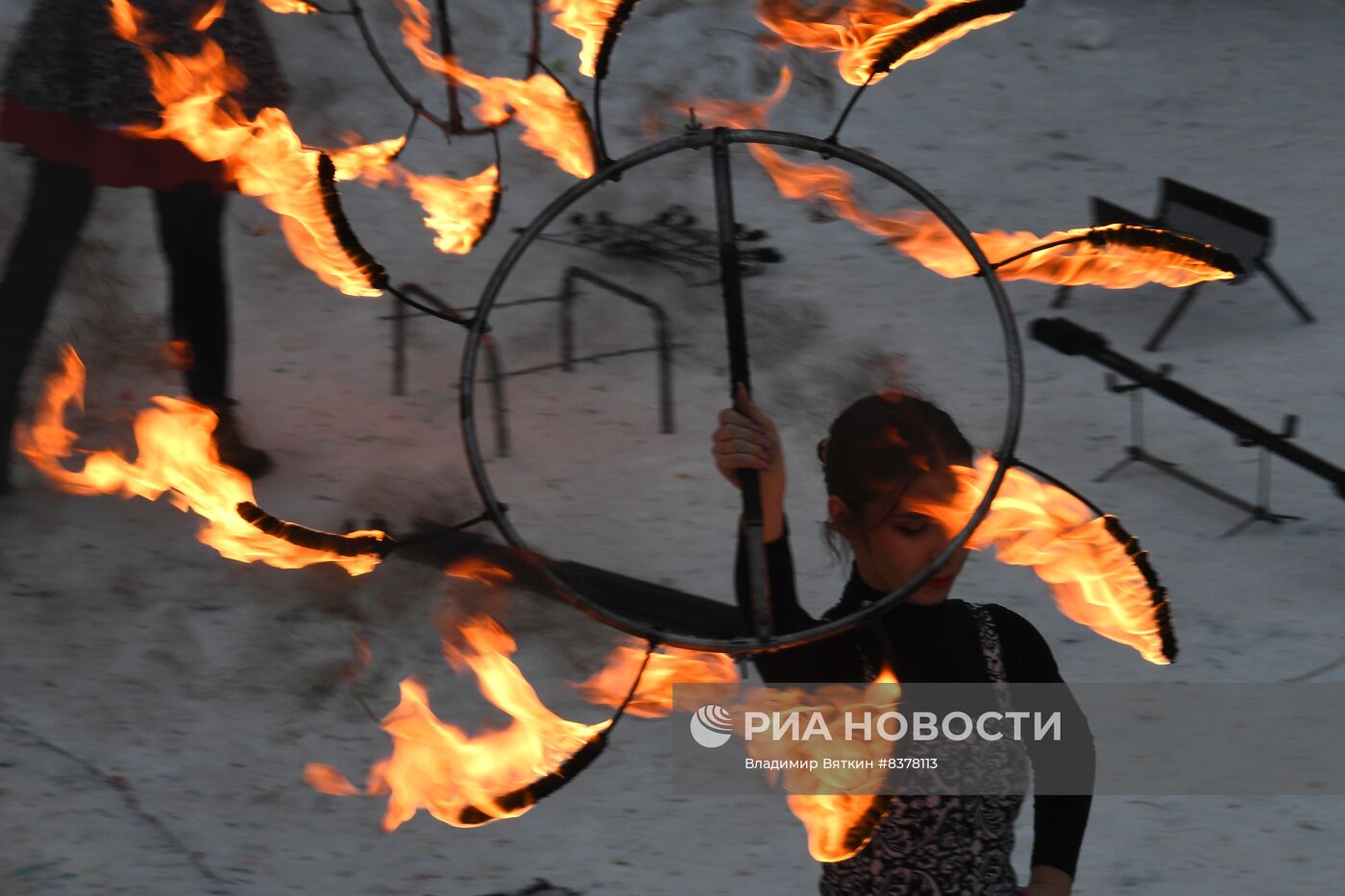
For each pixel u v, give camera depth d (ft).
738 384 14.14
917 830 14.57
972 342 45.78
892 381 42.60
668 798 26.25
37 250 33.94
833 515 15.01
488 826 25.27
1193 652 30.99
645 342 45.19
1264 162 59.26
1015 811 15.02
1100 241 15.34
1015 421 13.55
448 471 37.50
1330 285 49.32
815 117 63.21
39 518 34.40
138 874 22.88
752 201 56.18
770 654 14.67
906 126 63.05
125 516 34.83
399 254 50.31
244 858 23.77
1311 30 73.41
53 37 32.68
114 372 40.47
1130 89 66.85
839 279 50.03
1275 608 32.53
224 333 35.68
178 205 34.12
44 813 24.17
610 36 17.98
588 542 34.60
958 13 15.71
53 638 29.91
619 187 55.83
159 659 29.50
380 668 29.50
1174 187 46.96
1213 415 35.37
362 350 44.73
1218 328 46.88
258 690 28.78
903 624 14.65
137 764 26.14
